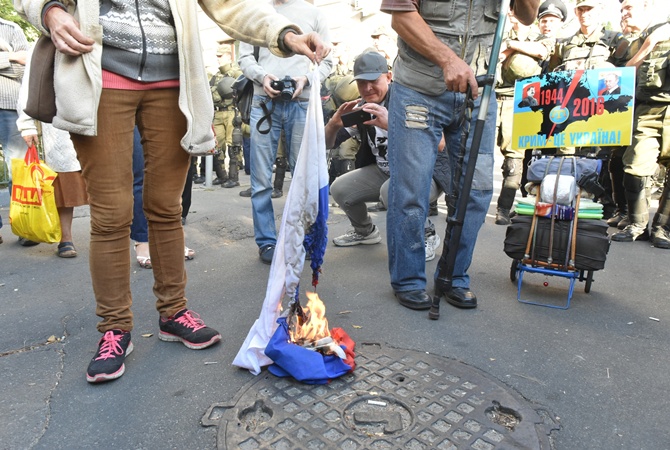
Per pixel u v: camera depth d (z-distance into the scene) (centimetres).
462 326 255
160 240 228
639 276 338
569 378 207
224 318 265
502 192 492
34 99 183
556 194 278
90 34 178
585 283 311
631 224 438
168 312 234
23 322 262
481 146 273
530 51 474
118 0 186
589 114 351
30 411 184
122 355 210
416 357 221
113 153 196
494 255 382
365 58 337
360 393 193
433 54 237
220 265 358
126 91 194
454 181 256
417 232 276
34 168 354
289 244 205
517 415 181
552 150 466
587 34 450
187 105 200
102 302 212
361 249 398
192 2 200
